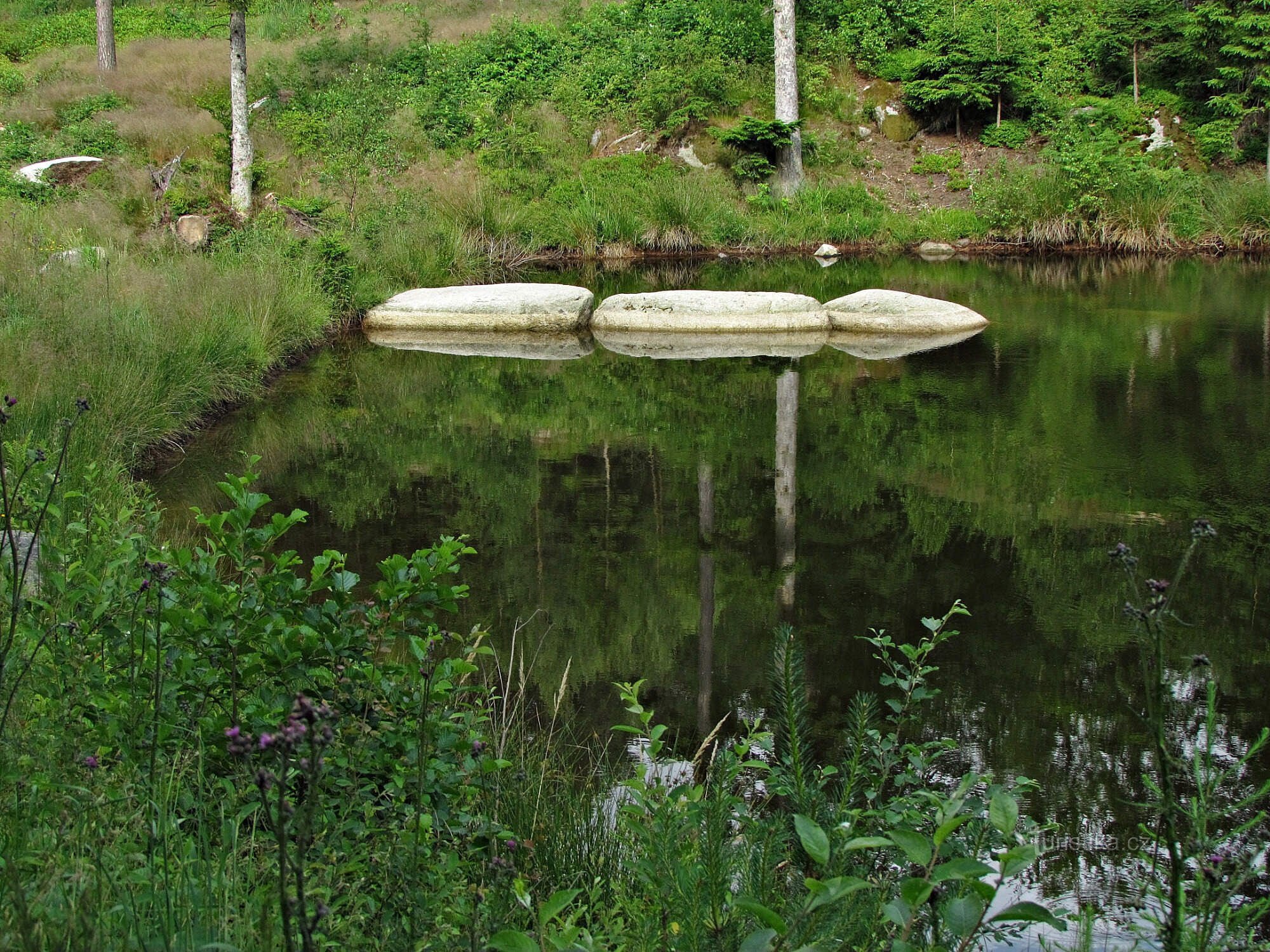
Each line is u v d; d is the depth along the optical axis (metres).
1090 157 21.06
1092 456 8.20
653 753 2.75
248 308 11.35
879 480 7.78
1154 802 3.82
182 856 2.21
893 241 21.30
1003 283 17.08
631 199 20.94
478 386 10.98
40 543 3.58
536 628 5.39
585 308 14.43
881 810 2.76
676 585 5.94
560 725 4.39
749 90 23.59
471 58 23.89
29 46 26.00
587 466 8.27
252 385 10.40
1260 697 4.61
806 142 23.03
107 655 2.88
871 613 5.55
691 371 11.65
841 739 4.28
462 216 18.77
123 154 17.44
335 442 8.86
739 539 6.66
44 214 14.02
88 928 1.79
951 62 23.48
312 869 2.33
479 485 7.76
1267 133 22.72
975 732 4.34
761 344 13.26
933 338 13.21
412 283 16.11
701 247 20.81
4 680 2.69
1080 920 2.89
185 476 7.68
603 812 3.48
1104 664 4.94
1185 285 16.64
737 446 8.76
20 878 2.01
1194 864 3.39
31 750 2.38
